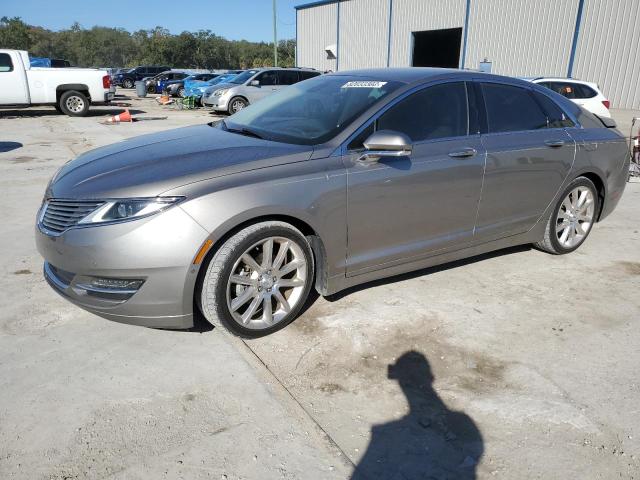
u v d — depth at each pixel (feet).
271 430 8.01
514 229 14.03
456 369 9.70
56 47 405.59
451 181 12.11
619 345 10.65
